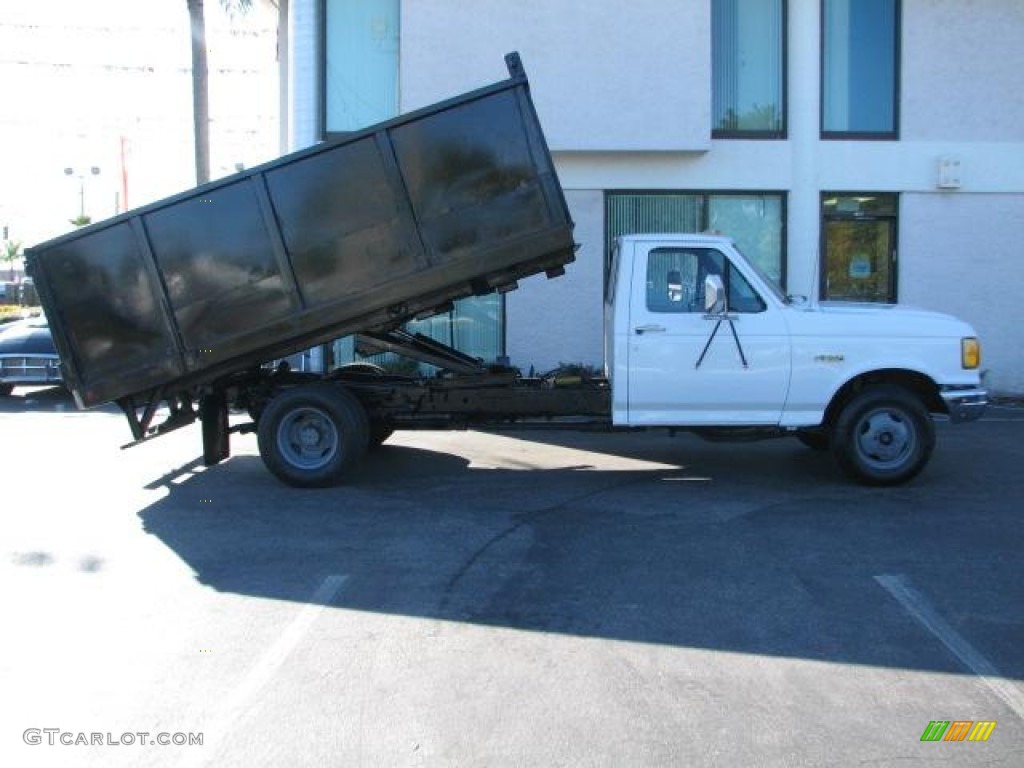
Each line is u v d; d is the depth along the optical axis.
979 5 14.08
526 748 3.80
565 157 13.91
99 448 10.73
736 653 4.75
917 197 14.22
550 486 8.56
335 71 14.29
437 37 13.52
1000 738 3.87
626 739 3.87
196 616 5.28
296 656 4.71
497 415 8.80
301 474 8.42
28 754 3.75
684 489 8.38
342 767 3.66
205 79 18.91
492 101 7.85
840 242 14.34
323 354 14.01
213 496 8.21
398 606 5.44
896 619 5.19
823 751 3.77
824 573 5.98
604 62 13.48
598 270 14.05
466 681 4.43
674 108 13.48
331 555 6.43
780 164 14.08
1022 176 14.17
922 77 14.16
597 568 6.11
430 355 9.39
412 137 7.87
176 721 4.03
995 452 9.99
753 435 8.49
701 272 8.20
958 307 14.31
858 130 14.31
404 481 8.83
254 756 3.74
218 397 9.02
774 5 14.28
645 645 4.85
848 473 8.33
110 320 8.10
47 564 6.25
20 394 16.06
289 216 7.97
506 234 7.91
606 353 9.09
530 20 13.46
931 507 7.63
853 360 8.09
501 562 6.25
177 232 8.00
